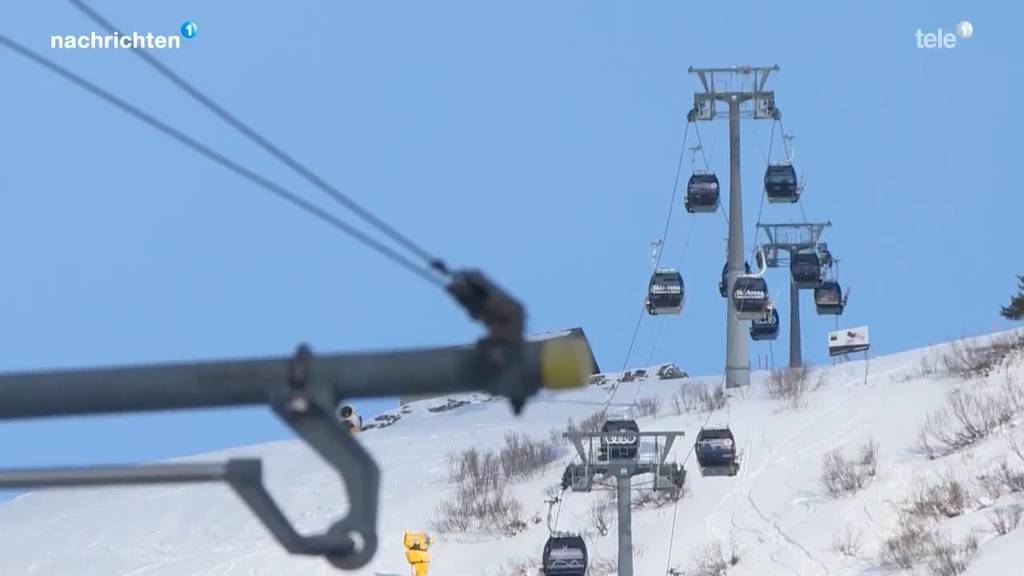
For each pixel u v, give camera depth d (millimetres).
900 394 103688
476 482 103500
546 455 107000
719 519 90375
